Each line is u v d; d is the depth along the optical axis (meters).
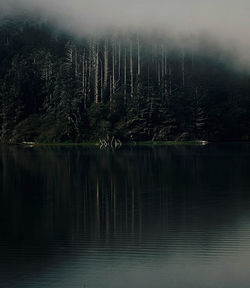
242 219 43.53
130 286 29.39
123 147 138.25
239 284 29.58
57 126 158.00
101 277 30.58
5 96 171.25
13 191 59.84
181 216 45.09
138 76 170.38
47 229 41.09
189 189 60.06
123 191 59.38
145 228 41.03
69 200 53.81
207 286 29.36
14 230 40.84
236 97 180.12
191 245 36.19
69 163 91.38
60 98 170.12
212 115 166.62
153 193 57.69
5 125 165.88
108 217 45.28
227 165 85.31
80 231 40.38
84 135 155.00
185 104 165.50
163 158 100.00
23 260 33.28
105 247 35.88
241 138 169.50
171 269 31.70
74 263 32.84
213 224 41.88
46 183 66.38
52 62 185.25
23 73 178.12
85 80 176.38
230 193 56.62
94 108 161.38
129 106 160.88
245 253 34.31
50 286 29.38
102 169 81.75
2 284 29.64
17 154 112.62
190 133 160.88
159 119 159.00
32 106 173.62
